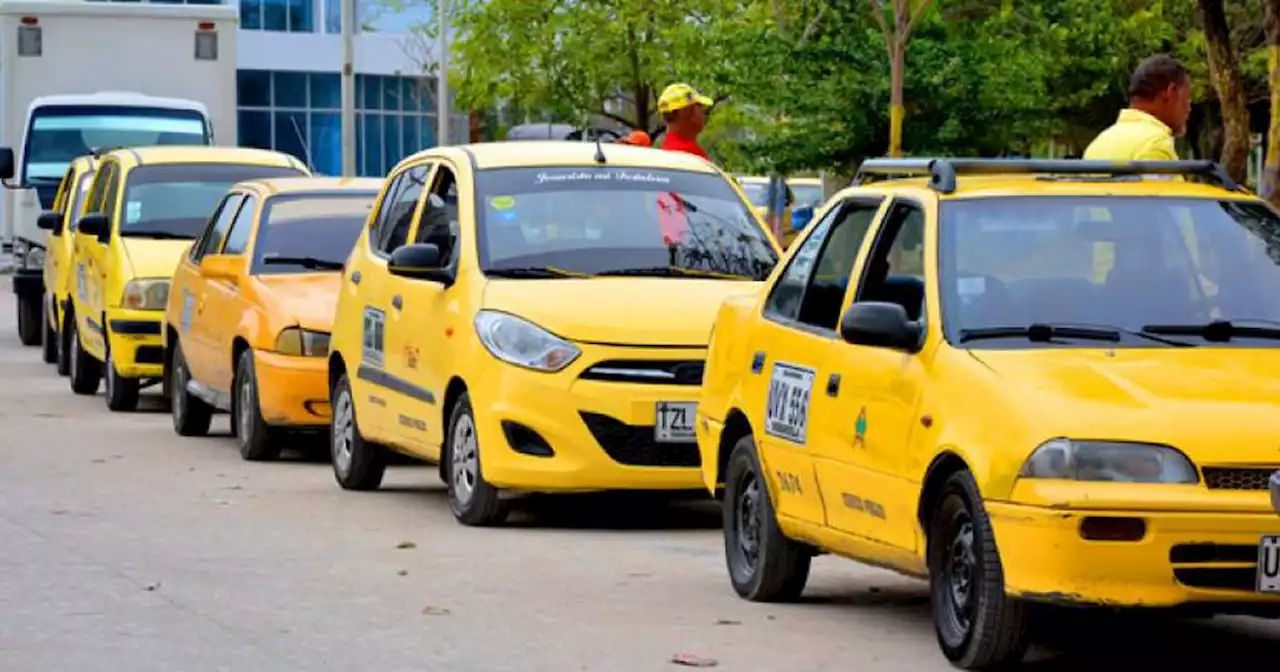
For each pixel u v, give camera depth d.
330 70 71.88
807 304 10.68
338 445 16.16
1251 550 8.29
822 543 10.27
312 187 18.97
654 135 43.88
